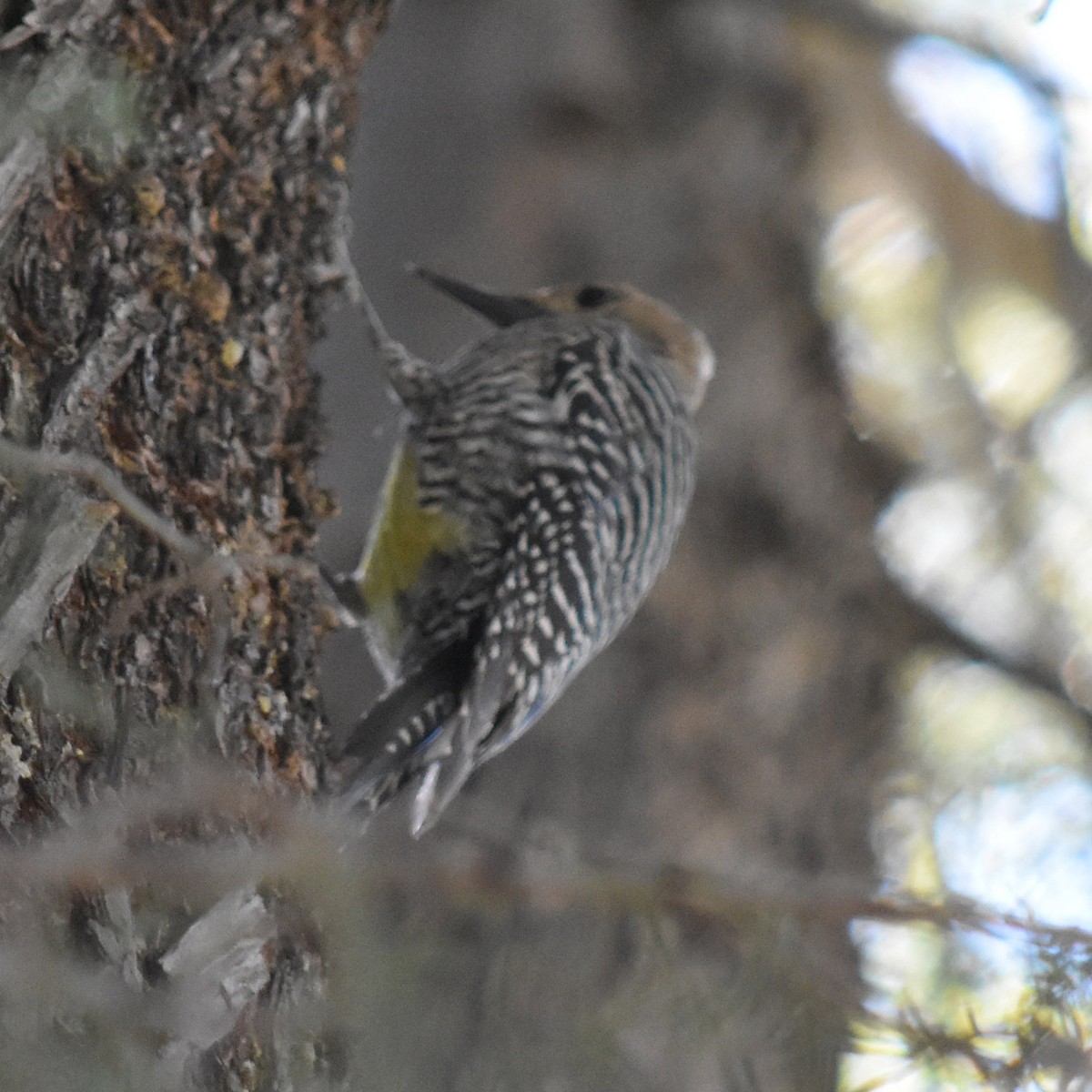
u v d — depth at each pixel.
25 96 6.98
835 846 12.86
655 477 11.11
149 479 7.15
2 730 6.37
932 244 14.45
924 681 13.54
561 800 12.44
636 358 11.29
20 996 5.92
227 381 7.65
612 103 13.62
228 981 6.55
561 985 7.61
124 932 6.32
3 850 5.87
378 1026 6.37
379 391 12.94
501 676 9.82
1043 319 14.42
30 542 6.59
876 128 14.04
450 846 8.95
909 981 7.99
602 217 13.40
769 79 13.94
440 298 13.16
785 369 13.68
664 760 12.63
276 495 7.84
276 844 6.63
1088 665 13.66
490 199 13.30
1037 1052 7.20
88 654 6.69
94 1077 5.93
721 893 7.57
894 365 14.41
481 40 13.71
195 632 7.07
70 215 7.11
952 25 13.85
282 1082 6.69
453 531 10.34
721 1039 7.42
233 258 7.81
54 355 6.98
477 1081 7.05
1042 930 7.41
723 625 13.06
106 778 6.58
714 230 13.59
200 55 7.71
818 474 13.59
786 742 12.94
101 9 7.18
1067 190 14.23
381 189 13.48
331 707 12.40
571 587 10.29
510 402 10.50
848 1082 7.90
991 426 14.18
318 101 8.29
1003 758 13.00
